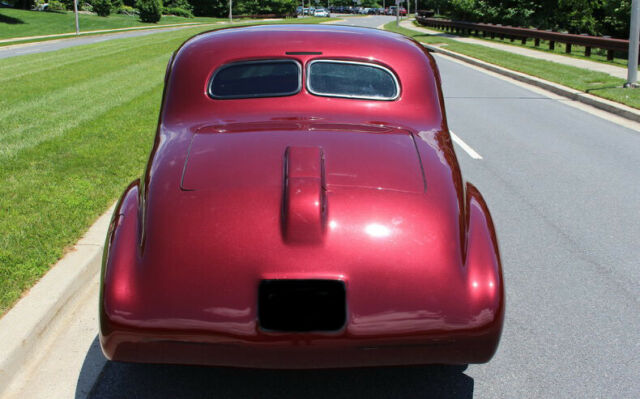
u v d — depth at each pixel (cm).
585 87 1377
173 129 342
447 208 281
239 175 286
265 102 355
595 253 486
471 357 263
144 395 304
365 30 425
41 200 550
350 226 265
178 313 251
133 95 1251
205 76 362
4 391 306
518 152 825
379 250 261
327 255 257
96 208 533
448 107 1204
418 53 388
